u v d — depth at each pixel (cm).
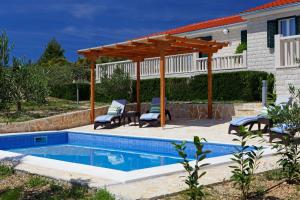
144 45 1692
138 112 1905
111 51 1909
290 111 670
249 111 1734
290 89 758
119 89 2356
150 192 587
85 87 2823
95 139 1628
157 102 1886
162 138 1361
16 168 810
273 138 1107
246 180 561
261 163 797
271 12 2117
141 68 2664
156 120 1717
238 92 2023
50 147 1578
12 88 658
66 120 1894
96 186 621
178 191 589
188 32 2705
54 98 2809
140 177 673
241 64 2259
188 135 1415
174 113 2075
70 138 1747
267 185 625
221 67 2338
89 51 1906
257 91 1942
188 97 2270
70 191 610
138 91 2114
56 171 763
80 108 2211
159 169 745
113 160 1212
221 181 650
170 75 2567
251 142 1149
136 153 1357
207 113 1912
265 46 2170
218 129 1528
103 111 2062
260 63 2195
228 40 2523
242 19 2411
